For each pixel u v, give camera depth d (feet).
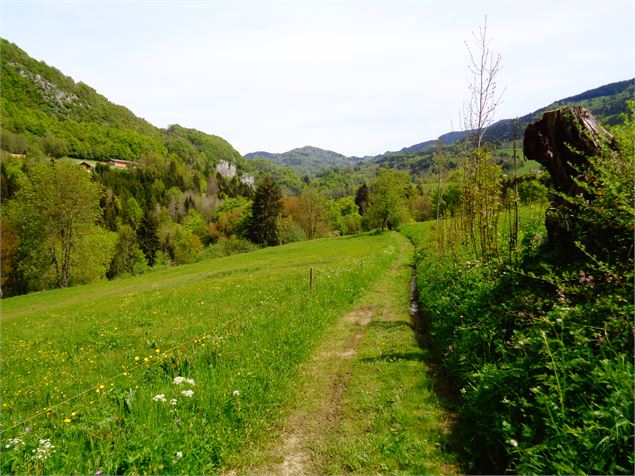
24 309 90.27
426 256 73.61
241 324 33.50
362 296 50.93
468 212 41.50
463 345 22.47
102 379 25.43
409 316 39.24
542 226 29.68
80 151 556.10
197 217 406.21
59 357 34.27
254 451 16.80
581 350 13.84
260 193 270.46
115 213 337.72
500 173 34.91
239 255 176.45
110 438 14.93
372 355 27.99
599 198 18.26
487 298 25.14
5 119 486.79
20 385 26.73
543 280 20.76
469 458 14.75
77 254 155.94
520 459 12.42
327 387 23.44
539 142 24.76
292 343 29.48
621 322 13.94
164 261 261.85
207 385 20.36
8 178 271.49
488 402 16.28
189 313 46.47
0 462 13.28
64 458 13.58
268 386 21.93
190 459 14.57
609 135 21.50
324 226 297.74
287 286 53.98
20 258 158.51
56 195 147.54
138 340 36.47
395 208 214.69
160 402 17.85
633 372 11.93
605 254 18.26
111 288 115.55
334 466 15.44
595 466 10.44
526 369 15.58
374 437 16.97
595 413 11.21
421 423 17.71
